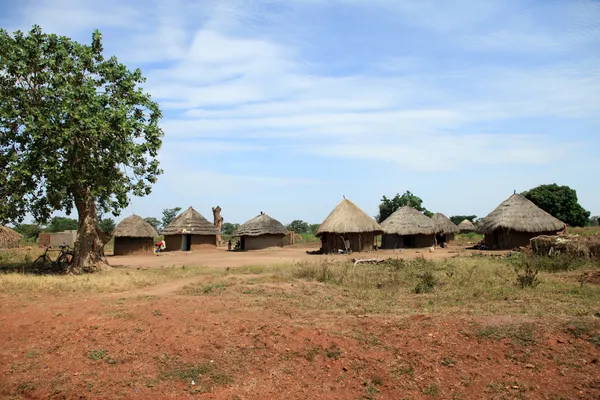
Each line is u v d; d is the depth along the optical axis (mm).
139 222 34250
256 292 11617
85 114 15922
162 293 12242
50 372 7086
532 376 6156
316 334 7742
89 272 18000
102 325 8531
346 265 17891
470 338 7176
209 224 41344
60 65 17297
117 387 6574
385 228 34438
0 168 16344
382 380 6391
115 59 18438
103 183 17172
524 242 29641
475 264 16812
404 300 10352
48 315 9328
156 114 18812
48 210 18516
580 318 7645
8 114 15883
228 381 6617
